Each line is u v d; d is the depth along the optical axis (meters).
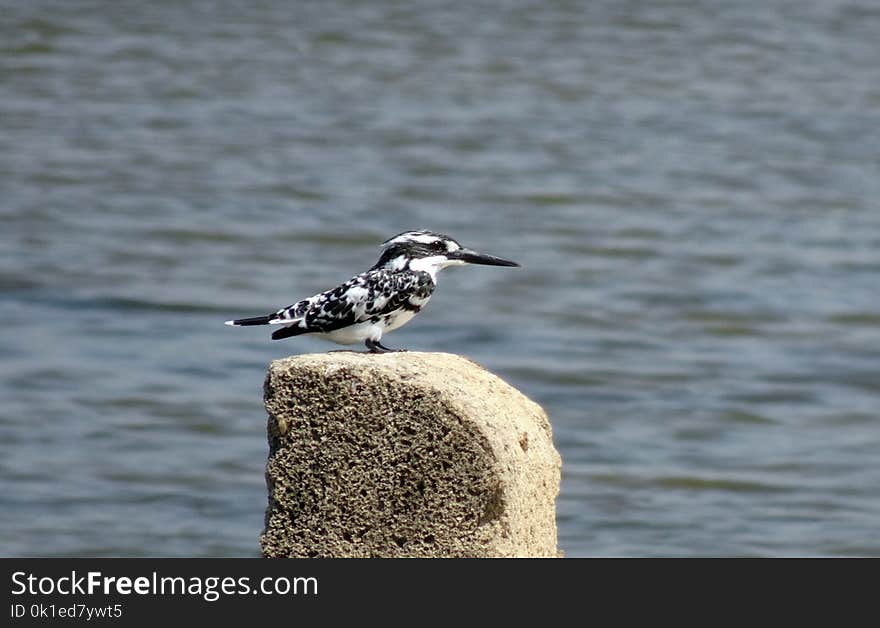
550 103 42.91
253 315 26.86
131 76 44.56
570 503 19.50
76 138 38.16
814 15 54.25
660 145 39.25
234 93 43.28
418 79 45.22
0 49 46.56
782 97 43.78
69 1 53.53
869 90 44.75
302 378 8.06
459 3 56.28
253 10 54.53
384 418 8.00
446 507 7.99
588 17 53.97
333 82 44.81
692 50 49.16
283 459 8.13
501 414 8.27
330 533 8.12
